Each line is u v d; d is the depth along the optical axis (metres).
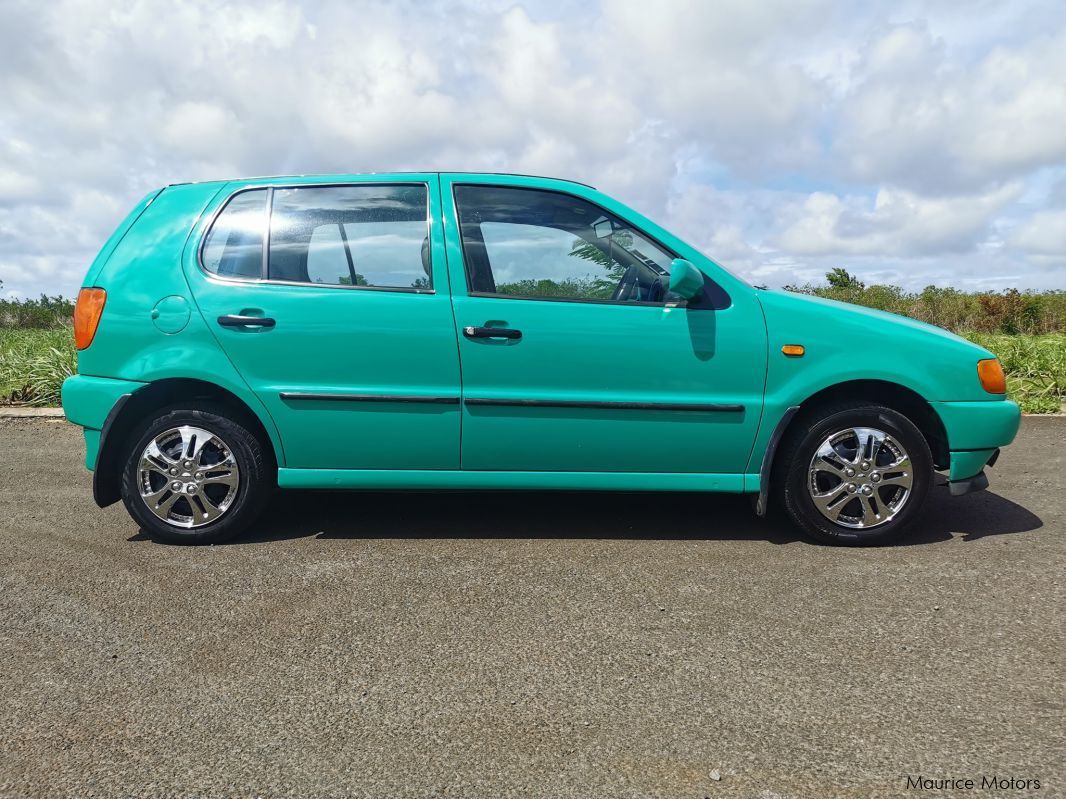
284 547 3.73
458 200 3.79
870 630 2.78
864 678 2.42
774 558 3.58
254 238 3.78
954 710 2.23
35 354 9.30
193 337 3.67
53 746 2.07
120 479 3.81
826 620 2.87
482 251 3.74
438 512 4.33
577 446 3.71
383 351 3.65
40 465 5.55
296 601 3.06
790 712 2.22
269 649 2.64
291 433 3.69
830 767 1.96
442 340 3.64
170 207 3.88
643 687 2.37
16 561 3.54
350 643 2.69
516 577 3.33
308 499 4.61
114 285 3.76
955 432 3.72
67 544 3.78
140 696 2.33
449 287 3.69
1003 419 3.75
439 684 2.40
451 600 3.07
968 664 2.51
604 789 1.88
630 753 2.03
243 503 3.76
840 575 3.35
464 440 3.70
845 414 3.68
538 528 4.04
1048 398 7.93
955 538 3.89
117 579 3.31
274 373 3.67
